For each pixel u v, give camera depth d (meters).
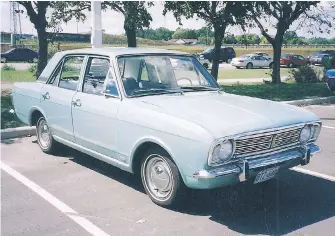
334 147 7.27
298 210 4.42
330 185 5.23
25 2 12.38
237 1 14.35
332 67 21.11
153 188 4.54
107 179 5.39
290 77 21.30
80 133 5.41
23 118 6.79
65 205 4.55
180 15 13.95
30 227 4.02
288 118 4.37
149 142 4.39
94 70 5.34
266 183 5.26
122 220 4.17
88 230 3.96
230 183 3.99
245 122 4.04
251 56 34.31
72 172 5.66
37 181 5.30
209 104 4.54
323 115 10.73
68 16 14.48
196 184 3.94
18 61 33.84
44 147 6.51
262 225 4.05
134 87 4.89
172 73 5.30
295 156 4.36
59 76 6.04
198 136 3.83
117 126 4.73
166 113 4.25
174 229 3.97
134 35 14.08
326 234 3.88
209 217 4.23
